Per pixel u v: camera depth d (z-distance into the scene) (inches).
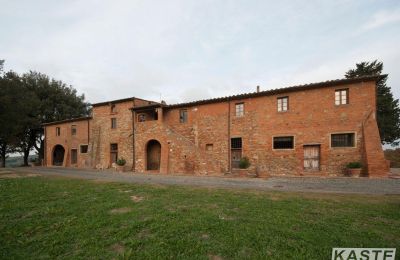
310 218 227.8
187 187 409.7
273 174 662.5
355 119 585.3
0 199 324.2
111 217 242.2
